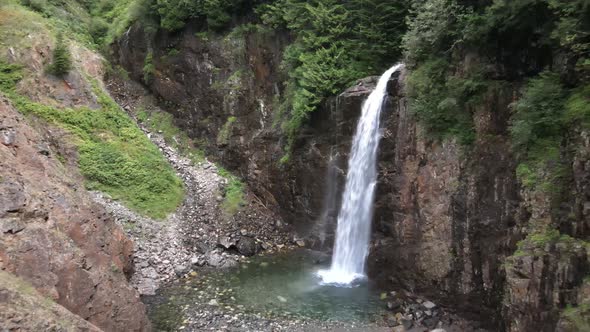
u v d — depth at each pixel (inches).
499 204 514.6
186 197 946.1
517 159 496.1
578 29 420.8
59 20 1254.3
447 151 575.8
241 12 1048.2
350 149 752.3
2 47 975.6
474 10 583.5
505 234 505.4
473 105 561.6
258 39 997.2
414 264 617.0
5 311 328.5
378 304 600.7
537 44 505.0
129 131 1039.0
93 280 477.7
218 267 749.9
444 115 585.0
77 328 374.6
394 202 657.6
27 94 932.0
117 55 1294.3
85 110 995.3
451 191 566.6
